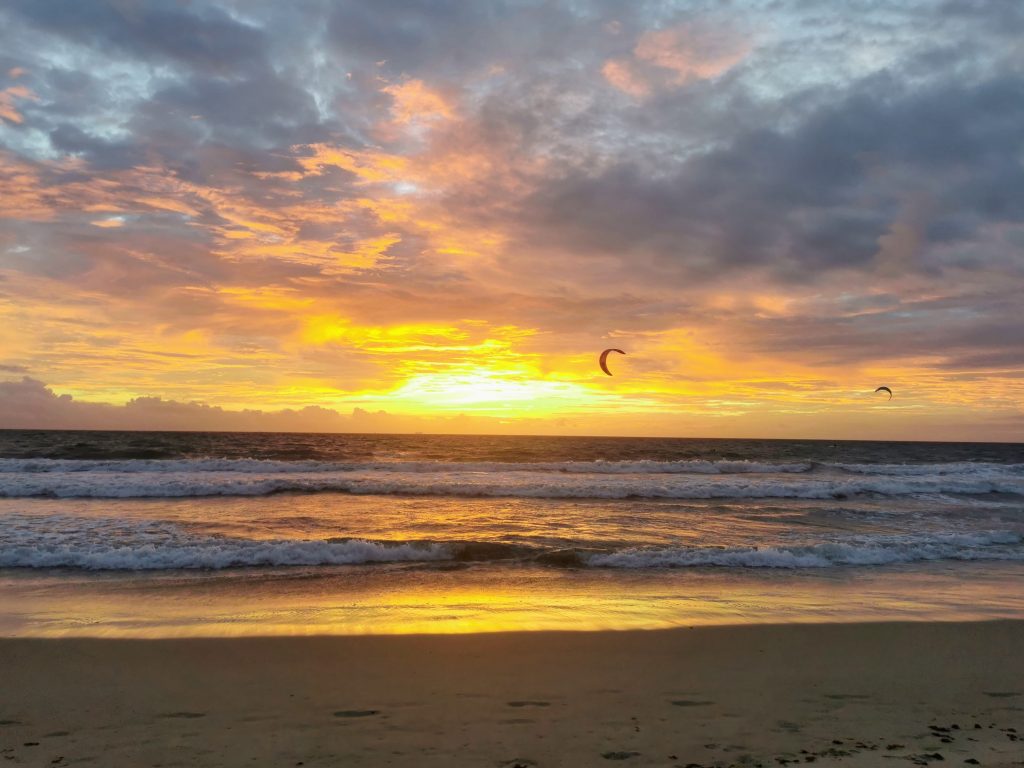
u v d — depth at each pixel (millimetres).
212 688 5520
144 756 4199
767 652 6711
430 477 24953
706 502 19828
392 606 8391
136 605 8281
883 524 16531
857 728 4789
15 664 6062
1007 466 33344
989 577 10805
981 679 6031
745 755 4234
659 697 5422
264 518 15273
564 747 4355
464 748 4328
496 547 11922
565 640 6984
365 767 4027
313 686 5574
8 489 18578
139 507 16703
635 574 10633
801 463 31797
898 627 7672
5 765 4039
